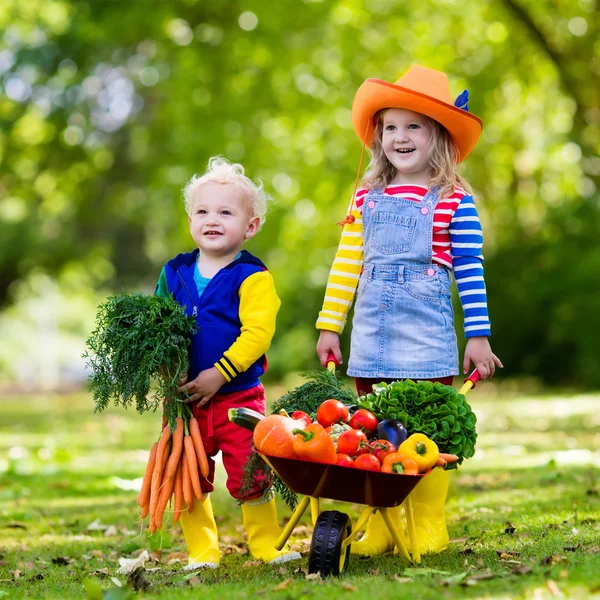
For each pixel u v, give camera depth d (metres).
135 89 21.09
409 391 4.05
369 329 4.57
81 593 3.78
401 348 4.50
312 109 16.17
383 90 4.57
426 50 16.14
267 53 16.12
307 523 5.44
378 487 3.66
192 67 16.58
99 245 32.84
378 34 16.08
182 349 4.25
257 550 4.35
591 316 16.83
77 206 23.22
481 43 16.59
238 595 3.44
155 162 19.06
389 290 4.54
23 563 4.52
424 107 4.53
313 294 22.16
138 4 16.81
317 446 3.63
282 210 16.53
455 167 4.71
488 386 18.64
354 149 16.12
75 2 18.44
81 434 12.15
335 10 15.98
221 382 4.29
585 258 17.06
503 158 17.92
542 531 4.58
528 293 18.09
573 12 16.28
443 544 4.45
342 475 3.65
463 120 4.56
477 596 3.23
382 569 3.90
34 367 38.50
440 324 4.52
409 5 15.92
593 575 3.40
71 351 39.50
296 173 16.45
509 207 18.34
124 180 24.67
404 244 4.54
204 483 4.36
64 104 20.56
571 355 18.22
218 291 4.39
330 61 16.11
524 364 18.69
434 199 4.57
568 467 7.11
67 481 7.60
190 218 4.59
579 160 17.52
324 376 4.29
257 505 4.39
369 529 4.48
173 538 5.23
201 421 4.38
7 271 33.88
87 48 19.80
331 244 17.48
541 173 18.39
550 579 3.39
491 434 10.04
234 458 4.35
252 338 4.32
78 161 21.78
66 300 40.50
